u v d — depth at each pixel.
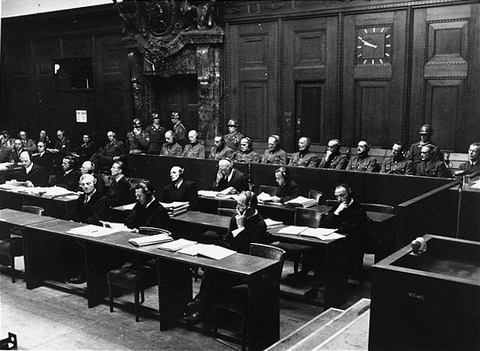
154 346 5.61
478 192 6.61
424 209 6.54
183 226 8.27
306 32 12.70
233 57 13.98
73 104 17.78
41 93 18.58
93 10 16.31
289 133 13.29
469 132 10.80
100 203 8.36
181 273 6.19
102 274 6.86
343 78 12.29
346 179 9.38
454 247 4.39
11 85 19.20
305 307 6.66
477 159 8.94
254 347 5.26
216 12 14.00
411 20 11.18
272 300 5.45
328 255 6.34
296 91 13.16
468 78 10.68
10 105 19.36
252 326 5.21
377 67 11.77
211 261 5.53
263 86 13.59
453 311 3.36
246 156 11.72
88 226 7.29
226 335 5.68
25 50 18.73
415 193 8.59
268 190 9.41
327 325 4.90
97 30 16.64
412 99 11.44
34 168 11.80
